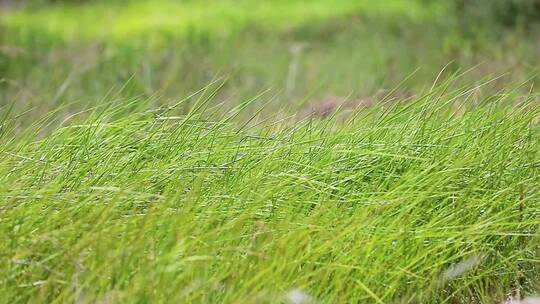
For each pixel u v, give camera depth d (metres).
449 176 5.79
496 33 16.17
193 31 18.28
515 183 5.90
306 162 5.93
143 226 4.73
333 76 13.95
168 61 14.56
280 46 17.31
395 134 6.26
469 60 13.60
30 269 4.84
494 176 5.95
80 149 5.94
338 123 7.02
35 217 5.11
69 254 4.70
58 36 19.44
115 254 4.68
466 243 5.47
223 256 4.90
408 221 5.37
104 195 5.41
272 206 5.43
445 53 14.58
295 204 5.63
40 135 7.27
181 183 5.54
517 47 14.69
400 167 6.01
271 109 10.54
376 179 5.94
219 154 5.99
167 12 23.50
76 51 16.12
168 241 4.81
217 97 12.02
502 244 5.77
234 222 5.08
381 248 5.26
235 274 4.76
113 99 7.04
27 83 12.40
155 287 4.56
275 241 5.02
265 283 4.73
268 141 6.22
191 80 12.99
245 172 5.74
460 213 5.64
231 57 15.95
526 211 5.68
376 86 12.00
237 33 19.42
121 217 5.26
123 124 6.22
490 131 6.23
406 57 14.85
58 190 5.48
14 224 5.01
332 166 5.91
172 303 4.51
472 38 16.02
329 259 5.17
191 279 4.78
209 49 16.62
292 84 12.88
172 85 12.50
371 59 15.31
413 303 5.24
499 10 17.39
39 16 23.78
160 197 5.15
